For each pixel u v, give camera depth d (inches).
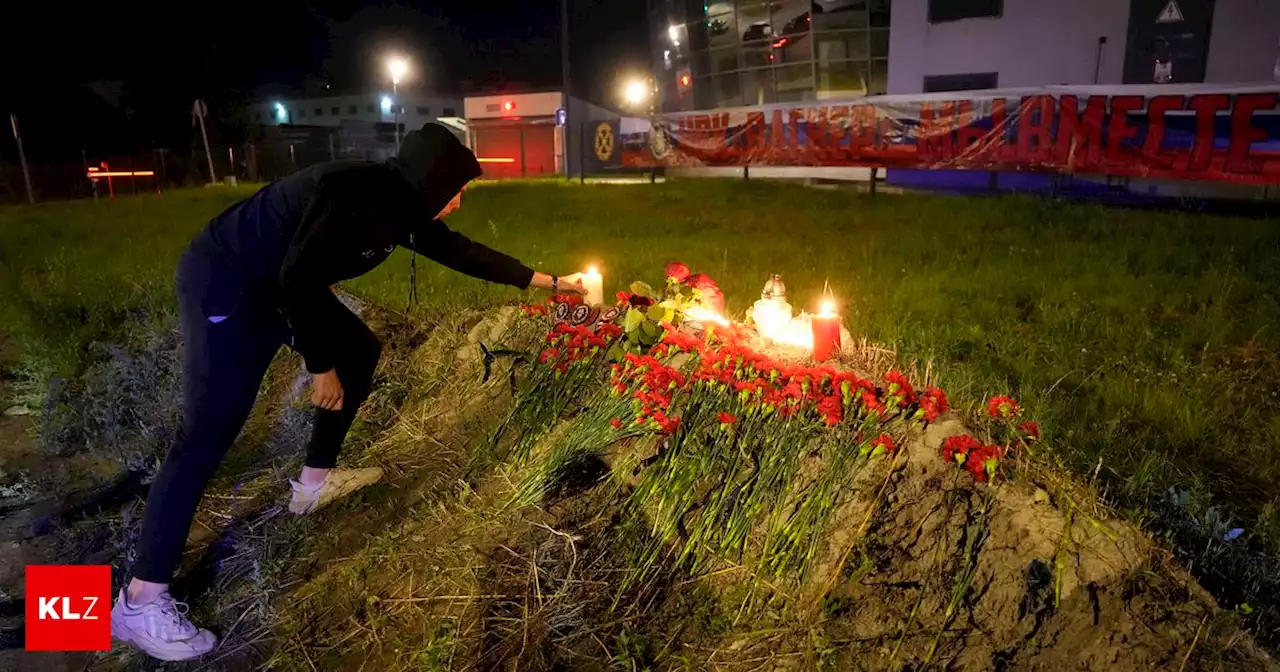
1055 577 92.7
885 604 102.5
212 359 112.0
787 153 610.9
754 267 293.7
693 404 132.0
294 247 104.2
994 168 495.5
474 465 150.8
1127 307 225.0
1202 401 158.6
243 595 125.3
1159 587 92.6
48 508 156.4
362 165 111.5
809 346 151.3
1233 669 85.6
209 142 1364.4
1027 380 169.3
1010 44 612.7
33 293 294.0
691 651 105.6
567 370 156.6
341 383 130.4
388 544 131.0
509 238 405.7
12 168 995.3
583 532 127.0
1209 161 417.1
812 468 118.1
